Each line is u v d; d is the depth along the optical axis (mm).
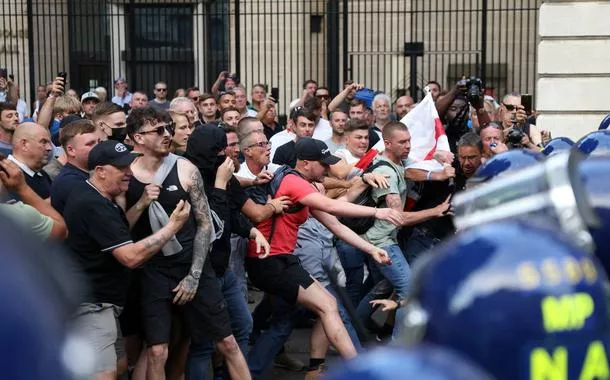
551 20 13320
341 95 11625
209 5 19562
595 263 1459
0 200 4422
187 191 5613
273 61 20141
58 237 4992
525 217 1839
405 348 1286
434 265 1448
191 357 5980
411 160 7430
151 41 19969
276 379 7465
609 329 1436
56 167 6949
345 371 1237
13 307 1160
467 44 20172
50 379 1165
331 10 17328
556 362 1391
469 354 1398
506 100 10695
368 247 6547
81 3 19422
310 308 6270
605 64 13219
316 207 6266
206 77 19922
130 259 5129
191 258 5660
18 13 19047
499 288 1391
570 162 1908
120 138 6969
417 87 18391
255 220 6195
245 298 6617
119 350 6301
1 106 7363
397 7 18766
